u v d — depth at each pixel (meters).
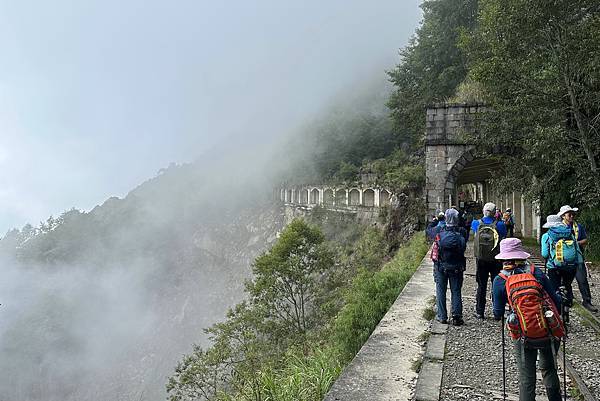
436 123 22.61
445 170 22.28
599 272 13.73
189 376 20.34
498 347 6.77
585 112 15.33
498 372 5.85
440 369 5.93
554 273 8.13
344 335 10.80
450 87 36.16
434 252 8.18
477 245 8.20
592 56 13.79
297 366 8.76
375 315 11.02
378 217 36.59
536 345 4.21
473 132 21.86
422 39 40.16
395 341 7.16
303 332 21.67
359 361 6.31
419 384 5.44
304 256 24.88
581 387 5.30
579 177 15.28
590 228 15.59
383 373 5.88
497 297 4.84
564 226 8.12
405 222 31.92
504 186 19.84
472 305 9.52
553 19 14.38
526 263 4.80
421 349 6.80
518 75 15.57
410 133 45.25
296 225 24.91
